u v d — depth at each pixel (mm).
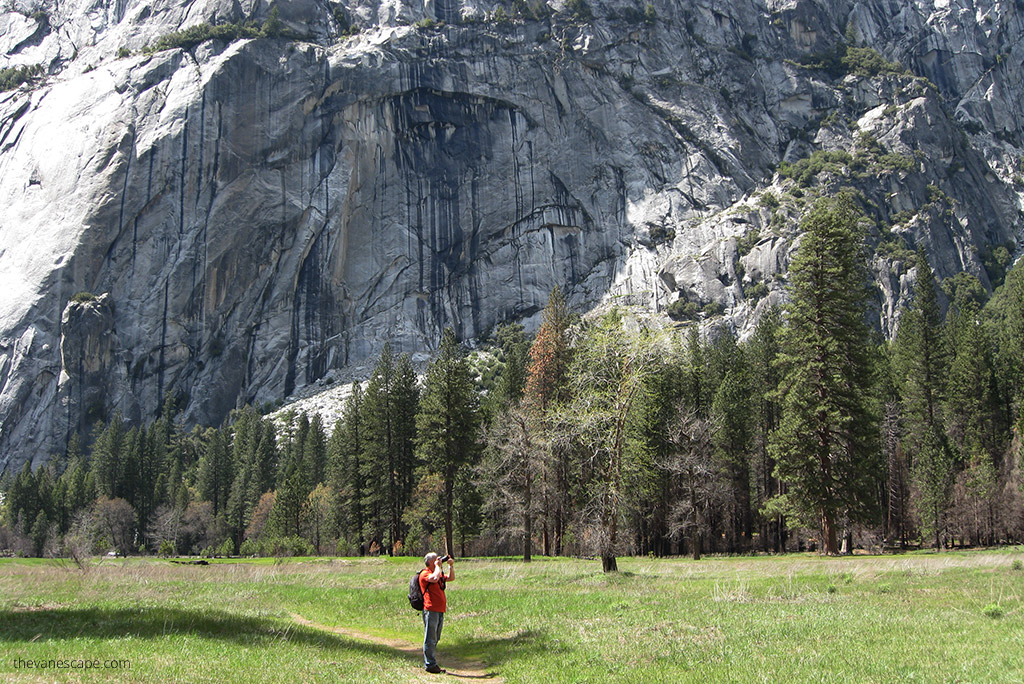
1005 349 73438
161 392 138375
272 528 75438
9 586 30094
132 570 39312
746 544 61844
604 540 34312
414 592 15531
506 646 17172
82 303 136250
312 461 93000
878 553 46875
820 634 15984
